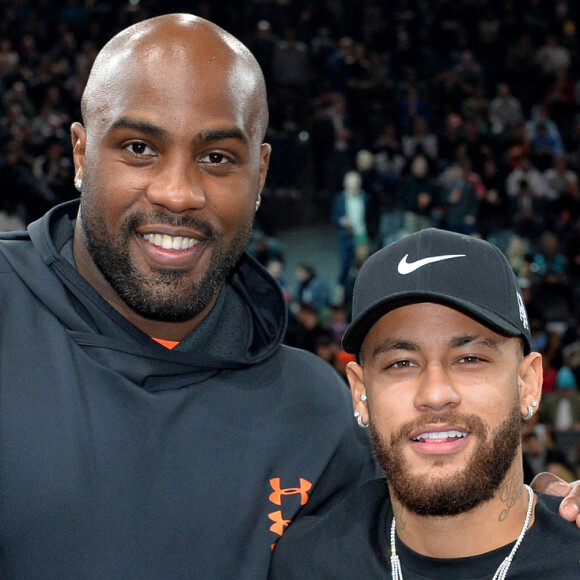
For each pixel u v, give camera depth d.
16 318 1.61
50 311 1.63
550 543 1.43
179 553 1.53
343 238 8.80
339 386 1.85
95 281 1.64
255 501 1.62
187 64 1.52
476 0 12.84
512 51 12.22
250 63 1.62
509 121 11.09
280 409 1.73
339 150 10.22
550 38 12.27
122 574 1.48
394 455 1.44
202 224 1.53
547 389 6.99
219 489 1.60
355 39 12.42
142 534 1.51
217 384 1.70
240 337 1.76
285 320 1.76
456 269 1.45
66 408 1.54
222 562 1.55
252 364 1.72
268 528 1.61
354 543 1.53
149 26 1.59
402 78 12.00
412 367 1.45
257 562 1.58
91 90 1.58
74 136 1.69
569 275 8.84
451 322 1.43
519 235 9.33
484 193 9.49
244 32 11.69
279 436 1.70
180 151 1.51
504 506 1.44
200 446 1.62
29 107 9.16
